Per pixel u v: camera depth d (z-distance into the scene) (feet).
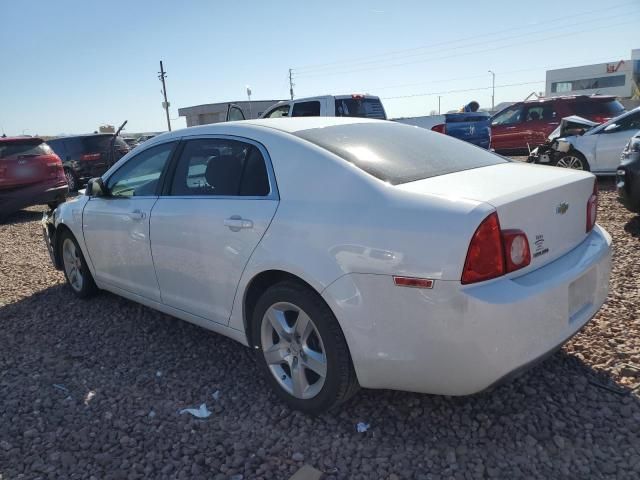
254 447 9.02
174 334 13.78
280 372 10.17
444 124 40.81
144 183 13.20
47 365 12.46
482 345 7.64
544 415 9.27
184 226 11.38
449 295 7.63
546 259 8.63
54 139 52.80
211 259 10.85
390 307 8.15
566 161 32.48
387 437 9.04
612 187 31.14
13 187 33.88
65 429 9.83
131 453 9.01
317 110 39.47
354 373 9.07
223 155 11.20
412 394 10.19
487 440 8.78
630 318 12.57
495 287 7.68
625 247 18.42
